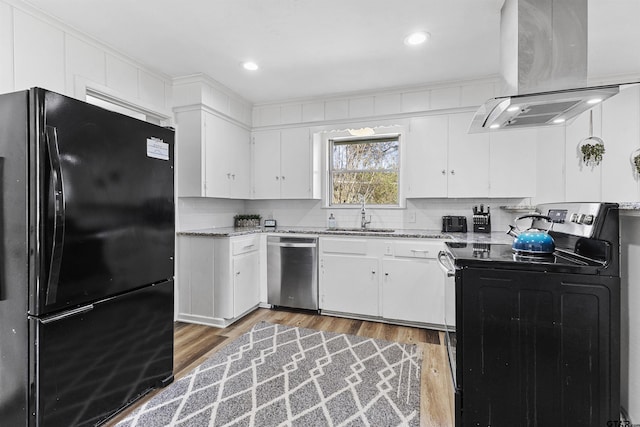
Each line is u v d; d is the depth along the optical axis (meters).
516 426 1.46
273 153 3.80
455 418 1.53
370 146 3.73
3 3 1.83
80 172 1.42
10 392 1.35
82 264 1.44
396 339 2.61
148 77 2.83
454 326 1.65
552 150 2.99
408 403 1.75
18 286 1.32
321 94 3.49
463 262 1.52
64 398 1.39
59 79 2.12
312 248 3.23
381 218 3.60
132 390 1.72
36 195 1.28
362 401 1.77
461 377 1.52
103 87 2.41
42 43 2.03
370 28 2.22
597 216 1.39
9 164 1.33
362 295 3.04
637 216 1.35
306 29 2.24
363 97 3.44
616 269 1.35
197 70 2.92
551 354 1.42
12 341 1.34
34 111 1.28
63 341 1.38
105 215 1.55
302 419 1.62
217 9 2.00
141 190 1.76
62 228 1.34
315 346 2.47
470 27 2.20
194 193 3.07
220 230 3.30
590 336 1.38
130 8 1.99
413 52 2.56
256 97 3.62
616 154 2.79
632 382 1.40
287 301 3.34
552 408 1.42
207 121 3.11
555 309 1.41
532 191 2.92
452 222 3.17
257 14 2.05
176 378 2.02
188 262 3.06
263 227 3.87
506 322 1.47
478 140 3.06
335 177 3.87
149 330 1.83
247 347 2.46
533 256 1.60
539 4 1.70
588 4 1.89
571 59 1.67
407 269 2.88
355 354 2.33
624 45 2.36
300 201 3.96
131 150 1.69
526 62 1.72
